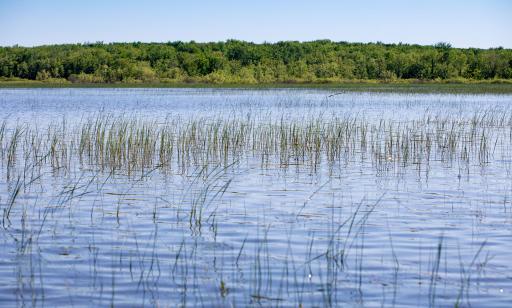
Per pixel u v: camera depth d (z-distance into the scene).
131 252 10.13
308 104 45.44
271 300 8.20
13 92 67.06
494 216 12.60
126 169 18.55
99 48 106.31
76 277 8.97
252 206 13.52
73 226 11.77
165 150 20.64
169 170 18.38
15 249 10.23
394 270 9.27
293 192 15.12
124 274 9.11
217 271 9.24
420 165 19.20
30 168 18.59
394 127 29.16
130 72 92.44
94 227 11.70
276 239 10.88
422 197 14.54
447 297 8.27
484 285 8.68
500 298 8.23
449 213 12.85
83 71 94.69
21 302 8.10
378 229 11.53
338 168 18.70
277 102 47.91
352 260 9.73
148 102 48.78
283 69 98.75
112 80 92.19
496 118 33.22
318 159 20.27
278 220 12.26
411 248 10.34
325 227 11.70
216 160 20.06
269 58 105.12
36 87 80.81
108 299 8.22
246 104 45.69
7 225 11.83
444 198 14.42
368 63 97.38
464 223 11.99
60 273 9.12
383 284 8.73
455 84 86.06
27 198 14.35
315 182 16.47
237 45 110.81
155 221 12.17
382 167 18.86
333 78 94.19
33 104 46.69
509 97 55.28
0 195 14.66
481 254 10.02
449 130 27.70
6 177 17.09
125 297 8.28
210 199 14.30
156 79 92.19
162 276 9.03
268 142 21.77
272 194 14.87
